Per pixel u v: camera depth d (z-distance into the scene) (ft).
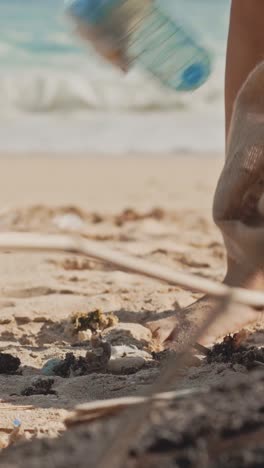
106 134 55.77
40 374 12.65
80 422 7.06
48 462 5.94
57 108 63.00
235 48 13.17
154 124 58.44
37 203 30.50
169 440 5.99
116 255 5.62
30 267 19.35
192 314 13.35
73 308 15.83
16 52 70.44
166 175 42.14
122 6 10.18
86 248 5.52
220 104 63.05
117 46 10.37
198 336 5.74
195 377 11.63
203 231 25.43
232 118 11.51
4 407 10.84
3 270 19.12
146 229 25.32
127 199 33.78
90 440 6.14
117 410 7.08
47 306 15.90
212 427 6.10
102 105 63.26
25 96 63.62
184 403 6.49
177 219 27.78
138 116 60.95
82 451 5.98
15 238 5.27
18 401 11.13
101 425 6.35
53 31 75.10
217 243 22.81
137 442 5.96
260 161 10.83
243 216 10.89
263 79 11.19
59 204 29.78
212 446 6.03
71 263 19.90
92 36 10.40
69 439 6.21
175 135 55.36
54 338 14.35
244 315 13.09
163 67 10.61
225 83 13.51
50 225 26.12
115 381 11.84
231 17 13.25
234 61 13.23
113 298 16.49
